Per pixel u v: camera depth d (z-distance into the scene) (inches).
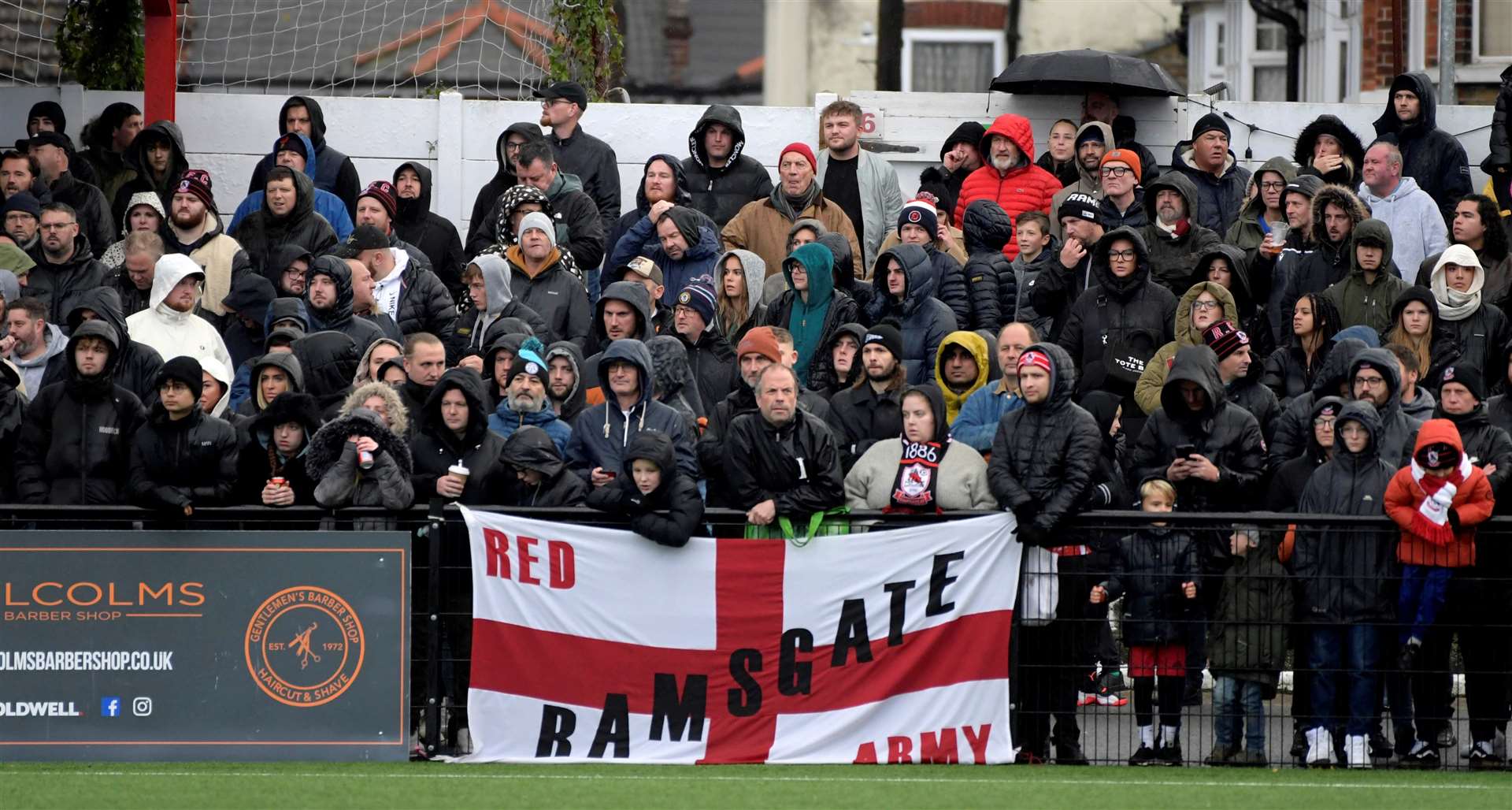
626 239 1658.5
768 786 1114.1
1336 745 1183.6
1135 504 1298.0
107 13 2134.6
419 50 2311.8
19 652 1167.6
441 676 1187.9
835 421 1342.3
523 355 1311.5
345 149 1966.0
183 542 1172.5
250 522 1180.5
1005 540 1189.7
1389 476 1207.6
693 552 1188.5
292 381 1317.7
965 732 1188.5
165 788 1094.4
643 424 1286.9
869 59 3720.5
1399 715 1179.9
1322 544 1173.1
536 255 1557.6
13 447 1312.7
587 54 2123.5
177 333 1481.3
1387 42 2886.3
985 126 1925.4
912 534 1189.7
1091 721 1196.5
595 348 1567.4
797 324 1498.5
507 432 1312.7
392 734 1177.4
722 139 1748.3
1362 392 1263.5
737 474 1200.8
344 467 1178.6
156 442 1220.5
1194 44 3570.4
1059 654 1189.7
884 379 1337.4
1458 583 1167.6
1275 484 1266.0
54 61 2127.2
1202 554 1178.0
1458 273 1471.5
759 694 1191.6
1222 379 1350.9
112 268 1636.3
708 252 1610.5
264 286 1540.4
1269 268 1571.1
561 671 1186.6
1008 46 3698.3
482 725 1182.9
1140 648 1184.2
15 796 1071.0
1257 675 1178.0
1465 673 1173.7
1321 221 1551.4
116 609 1170.6
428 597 1184.2
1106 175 1662.2
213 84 2272.4
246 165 1966.0
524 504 1234.6
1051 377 1194.6
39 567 1167.6
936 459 1227.2
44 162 1747.0
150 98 1915.6
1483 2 2556.6
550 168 1676.9
